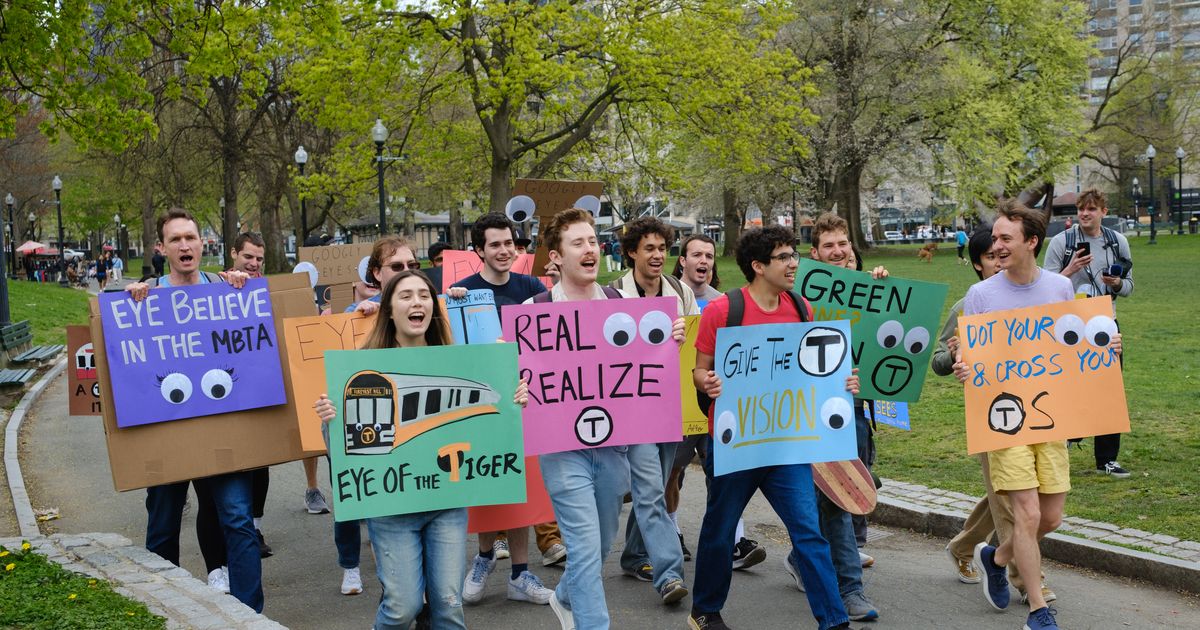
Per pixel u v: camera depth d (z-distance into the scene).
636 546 6.62
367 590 6.57
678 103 29.47
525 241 9.73
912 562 6.84
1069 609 5.79
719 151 30.69
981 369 5.46
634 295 6.39
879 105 45.19
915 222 103.81
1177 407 10.95
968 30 47.59
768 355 5.12
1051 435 5.41
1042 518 5.54
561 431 5.20
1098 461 8.44
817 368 5.18
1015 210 5.62
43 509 9.07
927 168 48.19
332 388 4.50
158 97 23.66
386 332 4.78
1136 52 67.88
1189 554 6.25
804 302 5.41
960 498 7.86
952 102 45.75
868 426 6.38
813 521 5.09
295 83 28.52
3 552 6.23
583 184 11.38
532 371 5.20
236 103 40.28
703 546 5.28
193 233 6.04
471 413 4.65
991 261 6.34
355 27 27.64
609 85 29.52
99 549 6.50
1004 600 5.75
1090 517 7.18
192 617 5.15
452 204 54.41
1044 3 47.62
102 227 78.31
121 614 5.08
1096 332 5.46
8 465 10.45
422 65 30.30
